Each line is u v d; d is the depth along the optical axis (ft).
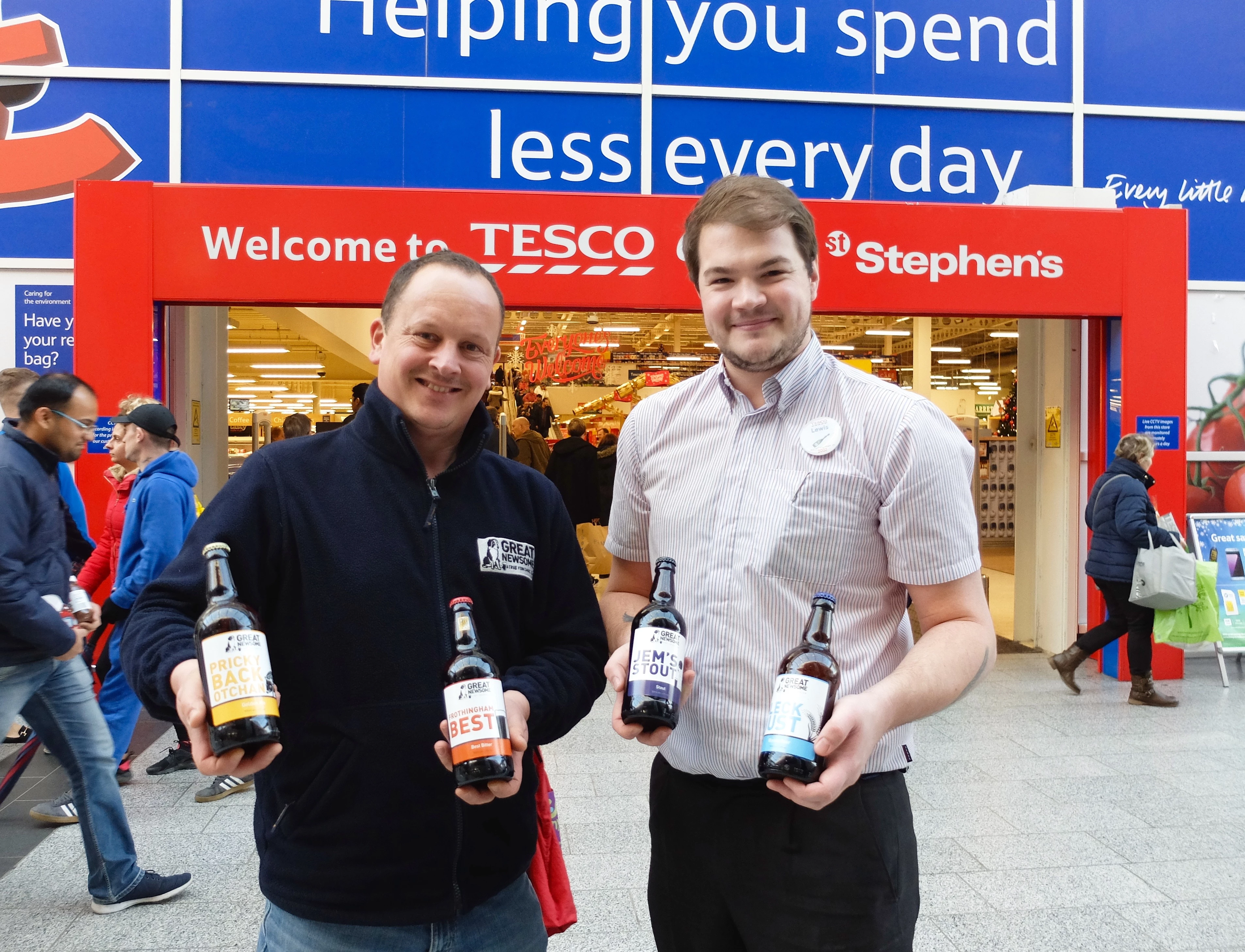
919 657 4.50
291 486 4.71
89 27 19.52
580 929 9.51
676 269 18.12
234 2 19.94
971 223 18.81
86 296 16.98
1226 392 22.26
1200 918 9.61
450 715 4.17
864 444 4.91
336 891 4.50
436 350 4.72
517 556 5.06
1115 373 20.22
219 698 3.77
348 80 20.25
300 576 4.62
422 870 4.57
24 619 8.82
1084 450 22.16
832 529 4.91
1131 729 16.35
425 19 20.49
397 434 4.76
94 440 17.10
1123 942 9.17
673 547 5.37
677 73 21.16
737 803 5.08
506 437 27.25
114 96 19.63
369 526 4.70
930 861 11.02
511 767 4.14
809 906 4.92
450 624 4.74
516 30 20.72
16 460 9.37
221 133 19.97
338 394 72.84
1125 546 17.92
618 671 4.71
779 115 21.40
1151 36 22.17
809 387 5.14
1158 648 19.95
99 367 17.04
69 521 11.91
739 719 4.96
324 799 4.52
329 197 17.31
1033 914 9.72
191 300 17.20
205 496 21.36
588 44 20.94
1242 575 20.68
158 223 17.04
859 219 18.54
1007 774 14.01
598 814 12.62
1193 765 14.39
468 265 4.84
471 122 20.68
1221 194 22.39
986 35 21.79
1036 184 21.98
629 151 21.09
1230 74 22.41
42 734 9.57
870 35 21.53
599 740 16.05
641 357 58.13
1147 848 11.33
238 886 10.39
